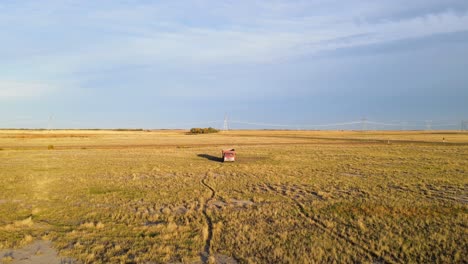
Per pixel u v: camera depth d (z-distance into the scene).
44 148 65.19
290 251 11.24
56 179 27.11
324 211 16.34
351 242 12.13
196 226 14.25
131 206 18.02
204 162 39.66
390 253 11.06
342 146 65.25
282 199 19.44
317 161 39.44
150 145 74.94
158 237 12.88
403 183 23.78
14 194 21.27
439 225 13.88
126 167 34.59
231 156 40.31
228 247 11.74
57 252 11.54
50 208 17.58
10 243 12.27
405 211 16.16
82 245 12.09
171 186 23.80
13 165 36.88
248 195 20.58
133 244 12.22
